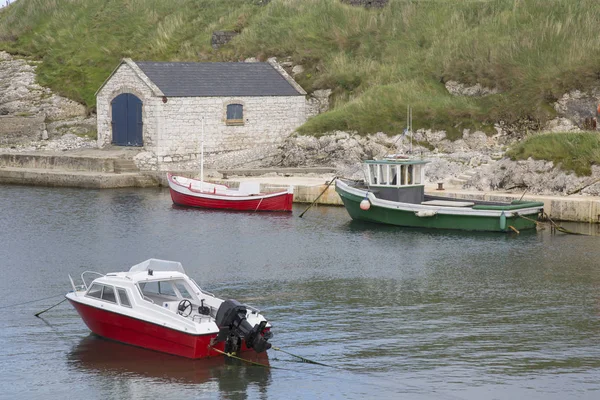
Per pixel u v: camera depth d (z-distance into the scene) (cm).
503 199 4656
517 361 2512
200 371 2441
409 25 6812
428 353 2577
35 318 2914
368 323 2852
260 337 2450
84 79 7419
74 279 3434
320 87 6612
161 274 2645
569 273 3500
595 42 5881
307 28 7100
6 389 2336
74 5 8181
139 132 6141
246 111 6256
